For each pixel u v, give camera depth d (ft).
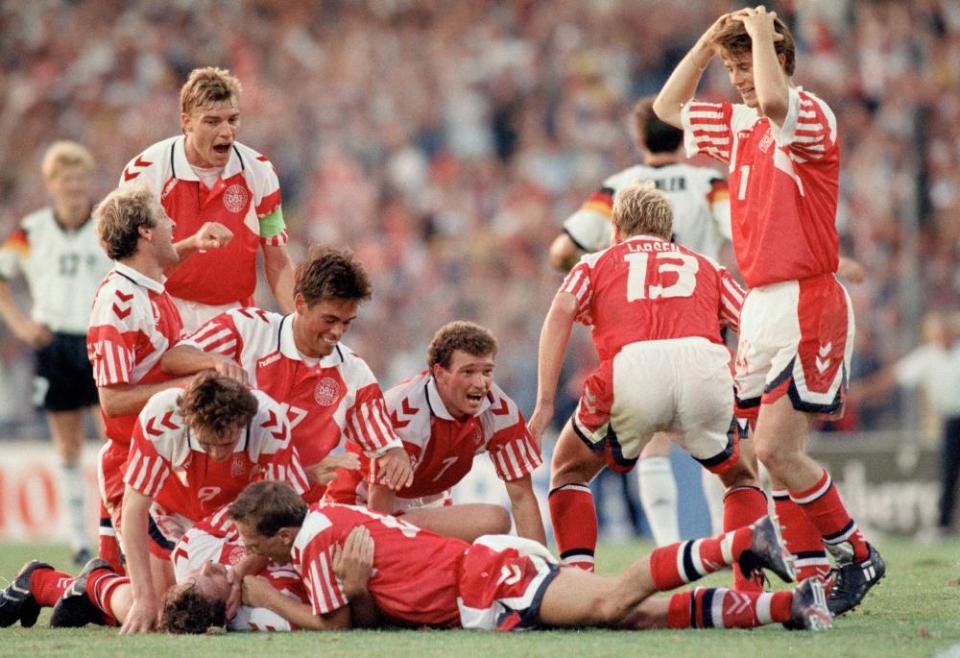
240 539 68.18
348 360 72.95
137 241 72.23
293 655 57.47
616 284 73.00
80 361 114.73
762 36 68.49
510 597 63.05
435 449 73.56
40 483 158.92
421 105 233.14
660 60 237.04
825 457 153.99
